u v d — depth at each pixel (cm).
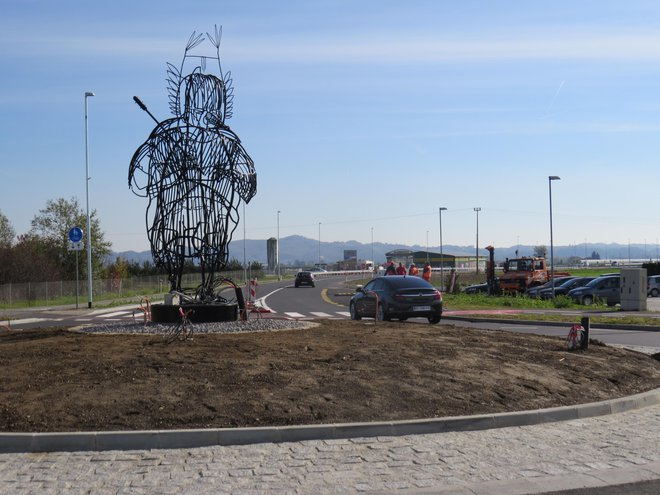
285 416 774
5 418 751
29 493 570
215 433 714
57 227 5372
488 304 3403
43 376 907
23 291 3856
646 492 581
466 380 934
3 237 5488
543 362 1081
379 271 8138
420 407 827
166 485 589
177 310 1455
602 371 1059
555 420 833
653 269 5934
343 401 828
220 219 1463
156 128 1441
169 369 942
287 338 1230
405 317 2219
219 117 1478
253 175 1497
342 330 1391
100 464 647
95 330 1412
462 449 703
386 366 984
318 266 15162
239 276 8506
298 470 631
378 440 733
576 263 17000
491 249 4650
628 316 2425
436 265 11200
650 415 870
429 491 577
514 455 684
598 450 704
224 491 575
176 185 1442
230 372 926
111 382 875
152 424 746
